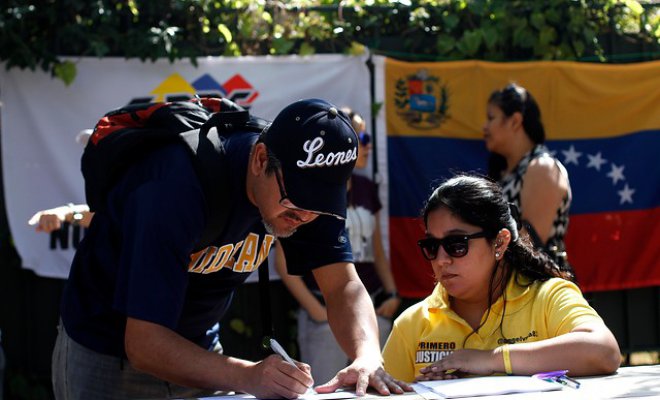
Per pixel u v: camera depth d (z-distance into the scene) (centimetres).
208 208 226
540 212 395
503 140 431
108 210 240
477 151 541
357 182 507
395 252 535
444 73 538
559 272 278
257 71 523
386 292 511
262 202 226
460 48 535
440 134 539
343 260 270
